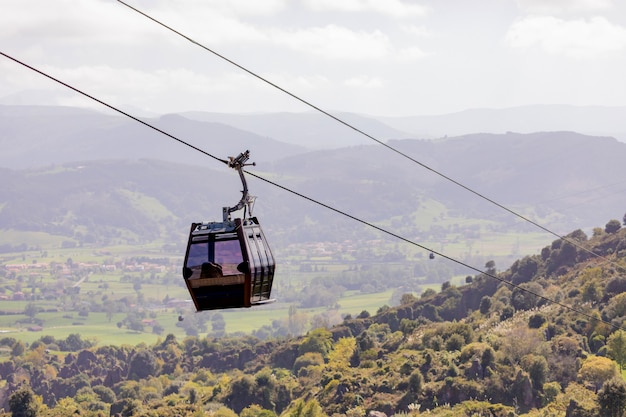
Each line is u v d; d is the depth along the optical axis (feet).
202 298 108.58
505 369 615.57
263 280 109.91
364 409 620.49
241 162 111.04
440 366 647.15
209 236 108.78
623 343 631.15
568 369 617.21
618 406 507.30
